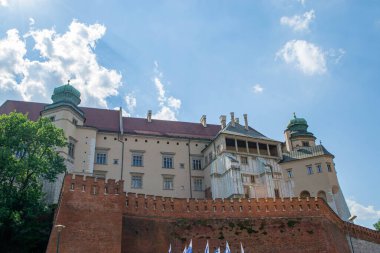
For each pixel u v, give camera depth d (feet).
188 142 281.54
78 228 140.15
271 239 169.48
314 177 258.78
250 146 268.00
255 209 179.32
